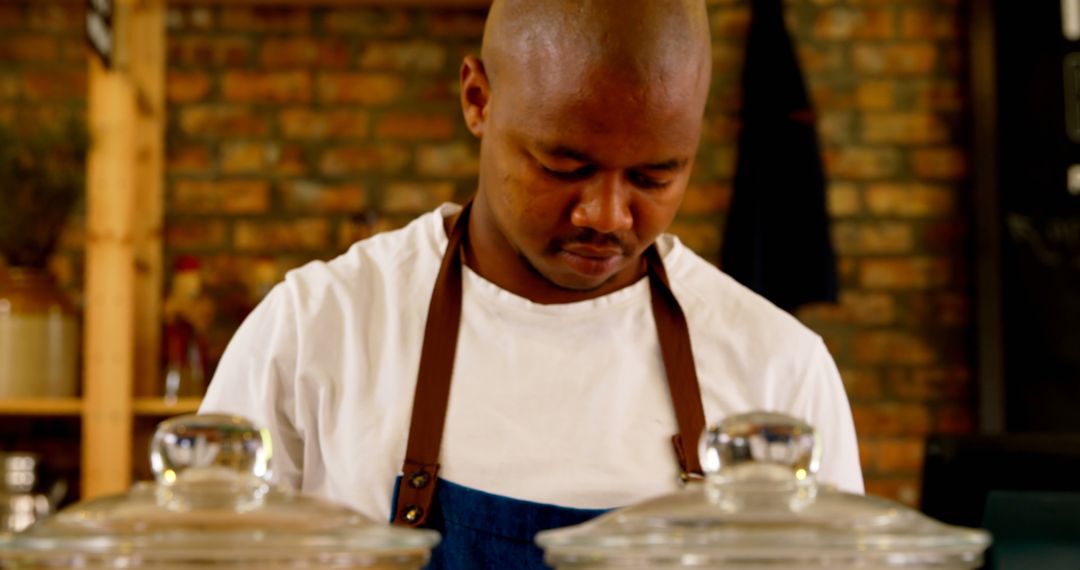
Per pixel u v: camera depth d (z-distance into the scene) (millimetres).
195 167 3684
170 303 3430
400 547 777
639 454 1329
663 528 742
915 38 3801
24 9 3709
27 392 3248
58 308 3291
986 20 3703
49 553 738
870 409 3758
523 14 1186
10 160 3225
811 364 1403
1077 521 1340
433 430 1320
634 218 1211
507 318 1360
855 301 3771
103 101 3227
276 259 3670
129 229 3244
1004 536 1350
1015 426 3666
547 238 1223
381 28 3725
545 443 1320
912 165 3785
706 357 1383
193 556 729
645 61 1136
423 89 3721
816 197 3373
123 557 729
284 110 3707
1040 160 3684
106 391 3238
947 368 3766
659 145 1156
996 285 3666
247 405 1376
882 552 726
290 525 755
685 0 1184
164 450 777
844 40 3795
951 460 1382
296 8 3723
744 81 3453
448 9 3732
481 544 1278
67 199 3254
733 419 782
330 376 1367
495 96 1232
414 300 1383
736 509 756
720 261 3559
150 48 3596
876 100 3791
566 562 796
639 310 1380
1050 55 3689
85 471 3225
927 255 3779
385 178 3705
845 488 1416
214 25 3713
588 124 1138
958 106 3797
